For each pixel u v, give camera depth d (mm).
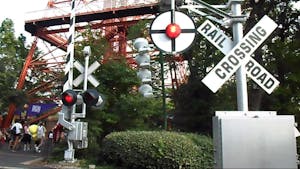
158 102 18234
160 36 4594
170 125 20688
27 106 38156
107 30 31297
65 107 12859
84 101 11578
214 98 19953
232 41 4496
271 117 3736
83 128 12969
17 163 14836
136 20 31328
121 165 13094
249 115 3809
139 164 12414
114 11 32188
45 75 43688
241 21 4523
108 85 17562
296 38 20328
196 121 20078
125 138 12914
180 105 20984
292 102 18984
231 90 19188
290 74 18766
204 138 13359
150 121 18938
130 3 32344
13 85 35844
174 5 4695
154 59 20609
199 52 20688
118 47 27922
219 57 18938
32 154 19406
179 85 22828
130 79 17297
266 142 3691
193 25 4586
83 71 13180
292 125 3725
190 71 21422
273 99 19344
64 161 13461
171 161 12008
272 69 19125
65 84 13211
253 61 4277
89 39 18172
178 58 22391
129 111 17156
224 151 3678
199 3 4871
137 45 9828
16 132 22250
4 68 34562
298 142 11453
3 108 36688
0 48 36375
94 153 15391
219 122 3771
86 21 33250
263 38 4305
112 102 17359
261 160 3660
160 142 12164
